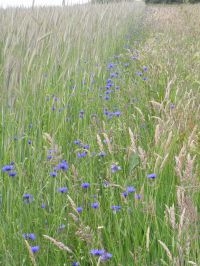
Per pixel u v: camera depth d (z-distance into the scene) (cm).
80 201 153
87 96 267
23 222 140
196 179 147
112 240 135
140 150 151
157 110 227
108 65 342
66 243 134
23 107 198
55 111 230
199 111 212
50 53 283
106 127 214
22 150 185
